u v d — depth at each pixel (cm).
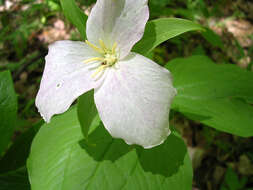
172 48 28
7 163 13
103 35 10
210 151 22
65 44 11
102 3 10
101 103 9
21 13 26
